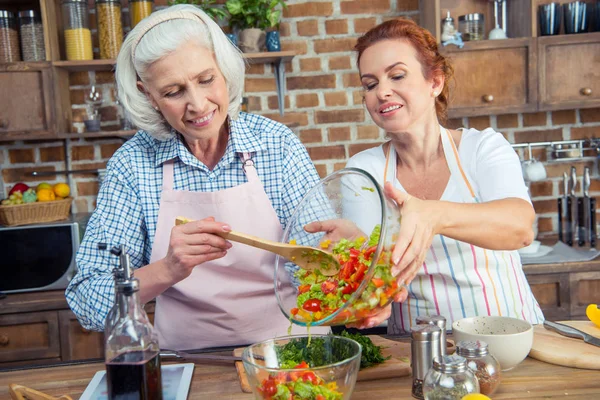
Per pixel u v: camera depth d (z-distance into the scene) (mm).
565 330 1372
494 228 1351
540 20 2910
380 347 1300
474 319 1298
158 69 1399
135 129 2980
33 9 3045
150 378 1021
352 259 1146
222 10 2939
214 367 1330
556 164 3176
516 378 1191
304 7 3127
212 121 1476
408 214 1182
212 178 1632
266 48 2982
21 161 3115
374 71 1603
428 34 1631
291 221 1323
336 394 996
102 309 1449
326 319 1090
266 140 1654
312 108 3166
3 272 2701
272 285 1635
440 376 1009
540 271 2680
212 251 1342
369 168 1771
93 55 3086
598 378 1172
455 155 1682
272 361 1140
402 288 1175
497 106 2871
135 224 1610
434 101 1716
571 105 2871
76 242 2730
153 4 2943
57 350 2664
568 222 2998
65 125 2975
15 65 2822
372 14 3145
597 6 2883
